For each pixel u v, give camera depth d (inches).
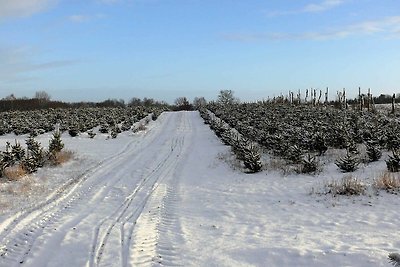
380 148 698.2
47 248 343.3
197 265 304.5
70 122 1676.9
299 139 831.1
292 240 347.6
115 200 518.0
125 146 1131.3
